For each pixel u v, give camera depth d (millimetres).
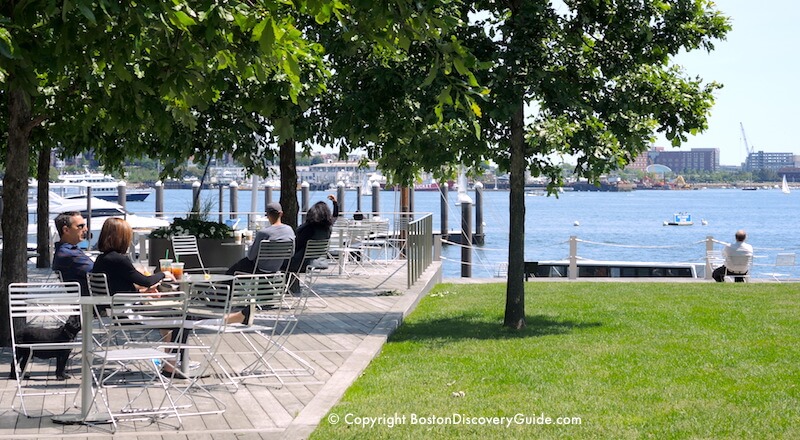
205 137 18422
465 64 7230
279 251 14836
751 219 97938
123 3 7059
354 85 13984
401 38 7305
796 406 8820
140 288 10523
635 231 76375
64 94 11281
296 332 13523
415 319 16078
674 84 14836
